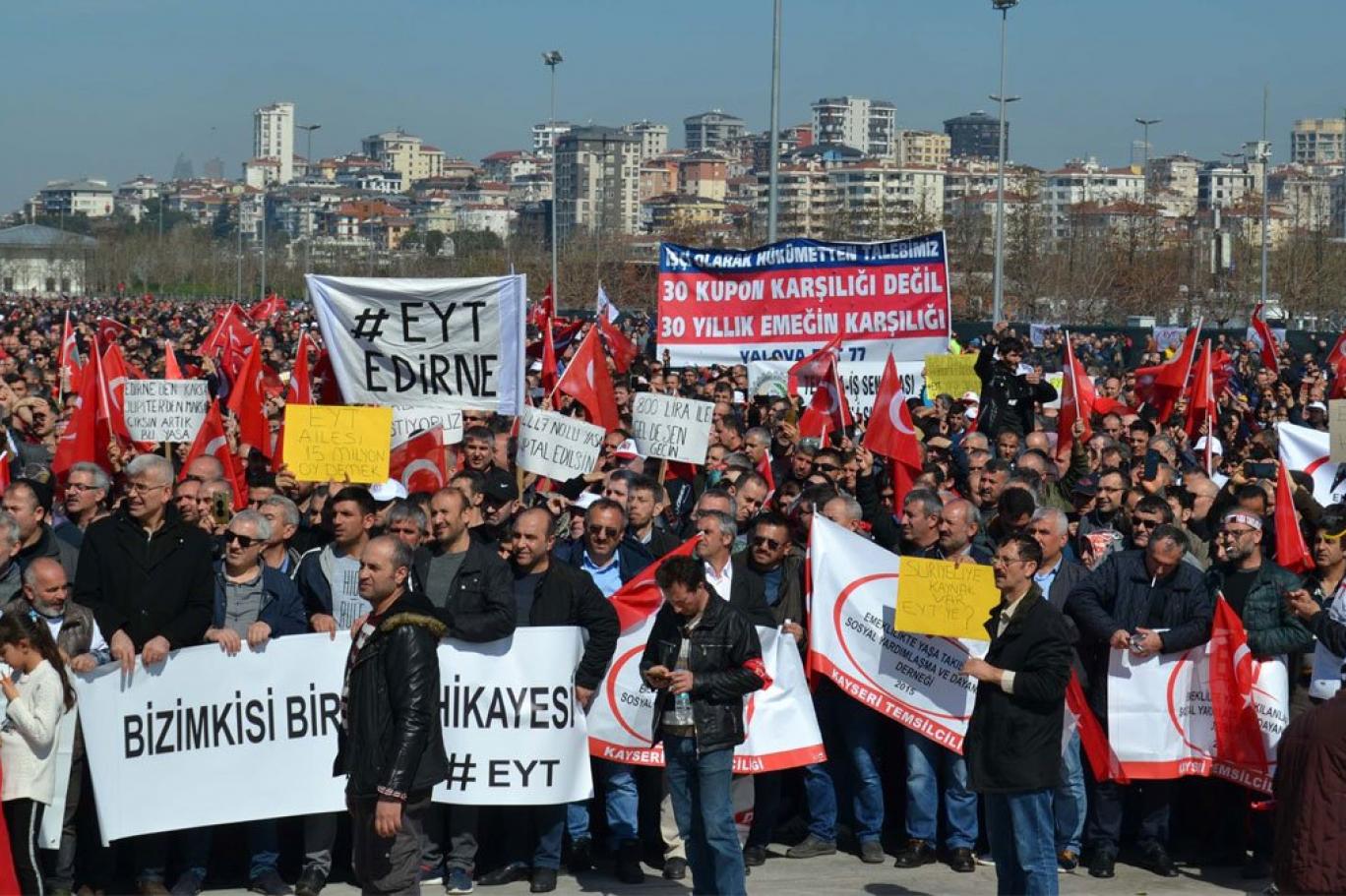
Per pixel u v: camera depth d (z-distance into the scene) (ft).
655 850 32.58
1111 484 38.09
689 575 27.61
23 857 26.73
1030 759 27.35
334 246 499.51
